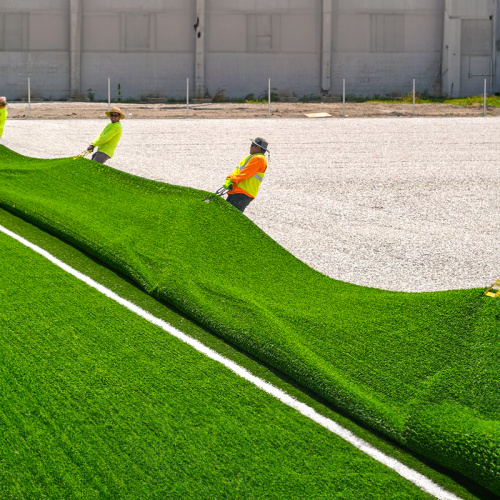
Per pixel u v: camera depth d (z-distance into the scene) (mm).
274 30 39781
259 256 9812
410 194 15102
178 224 10383
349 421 6234
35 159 15578
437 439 5609
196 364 7113
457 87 39531
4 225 11102
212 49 39844
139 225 10594
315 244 11250
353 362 6926
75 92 39781
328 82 40000
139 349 7375
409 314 7734
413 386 6473
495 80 39781
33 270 9344
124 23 39625
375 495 5297
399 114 29922
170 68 39969
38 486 5328
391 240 11570
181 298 8383
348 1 39594
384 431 5965
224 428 6062
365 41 39906
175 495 5262
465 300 7676
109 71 39969
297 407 6430
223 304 8234
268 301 8461
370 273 9914
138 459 5637
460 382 6375
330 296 8664
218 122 25797
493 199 14766
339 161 18812
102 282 9102
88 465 5555
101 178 12836
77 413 6195
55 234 10781
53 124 24125
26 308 8203
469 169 17828
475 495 5348
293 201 14258
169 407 6336
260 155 10859
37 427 5984
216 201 10883
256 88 40188
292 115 29375
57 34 39594
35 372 6820
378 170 17625
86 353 7234
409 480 5480
